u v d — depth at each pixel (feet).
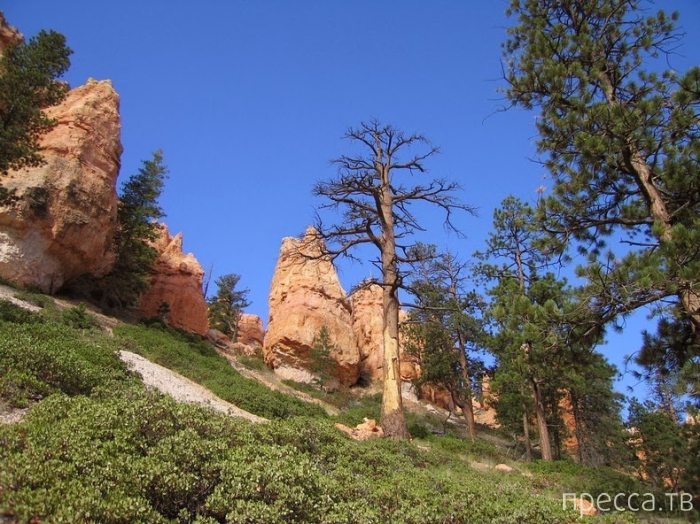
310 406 75.66
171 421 22.85
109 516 14.97
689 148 33.86
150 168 123.03
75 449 18.30
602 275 32.83
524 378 69.56
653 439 81.82
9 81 67.05
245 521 16.51
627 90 41.42
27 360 30.71
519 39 45.68
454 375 98.53
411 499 22.99
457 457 53.83
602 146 35.27
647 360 38.58
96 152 104.32
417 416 118.62
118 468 17.70
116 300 112.57
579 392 89.56
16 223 86.28
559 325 35.99
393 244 67.26
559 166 41.09
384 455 32.76
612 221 39.04
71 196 94.43
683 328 38.19
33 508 14.35
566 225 40.60
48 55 73.92
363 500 20.57
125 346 71.31
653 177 36.88
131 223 114.42
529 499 26.16
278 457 21.63
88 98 109.29
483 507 23.02
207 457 19.89
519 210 82.02
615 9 42.50
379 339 178.19
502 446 109.40
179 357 78.43
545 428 73.20
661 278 30.30
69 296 99.55
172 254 147.02
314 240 68.90
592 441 107.04
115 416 21.76
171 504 17.97
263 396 62.90
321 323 157.28
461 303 91.76
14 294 77.30
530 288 70.18
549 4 44.91
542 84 40.88
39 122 70.03
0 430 18.58
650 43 41.29
